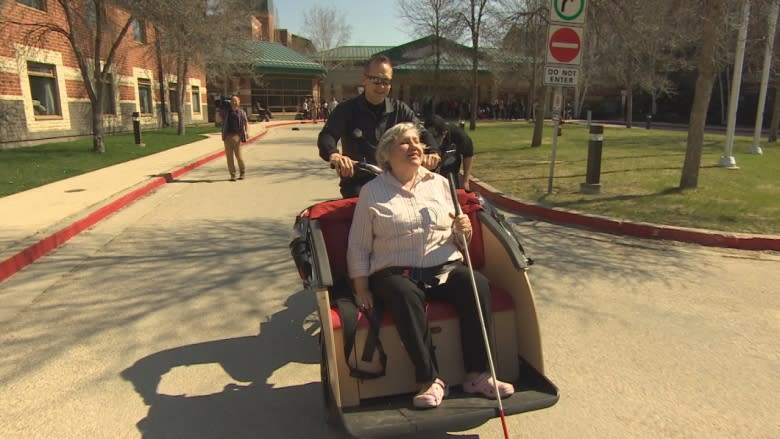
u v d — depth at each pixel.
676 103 50.97
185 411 3.30
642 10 14.09
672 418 3.23
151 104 29.11
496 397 2.84
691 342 4.20
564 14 8.97
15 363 3.85
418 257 3.18
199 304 4.93
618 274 5.73
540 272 5.77
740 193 9.62
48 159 14.04
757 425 3.17
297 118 45.28
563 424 3.18
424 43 42.94
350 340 2.88
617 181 11.02
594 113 57.69
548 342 4.18
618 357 3.96
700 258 6.34
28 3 17.23
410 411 2.79
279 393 3.51
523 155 16.19
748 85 44.25
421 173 3.43
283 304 4.93
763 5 10.99
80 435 3.05
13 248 6.11
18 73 16.70
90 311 4.76
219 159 16.72
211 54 24.00
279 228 7.66
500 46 24.16
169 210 8.97
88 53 20.73
